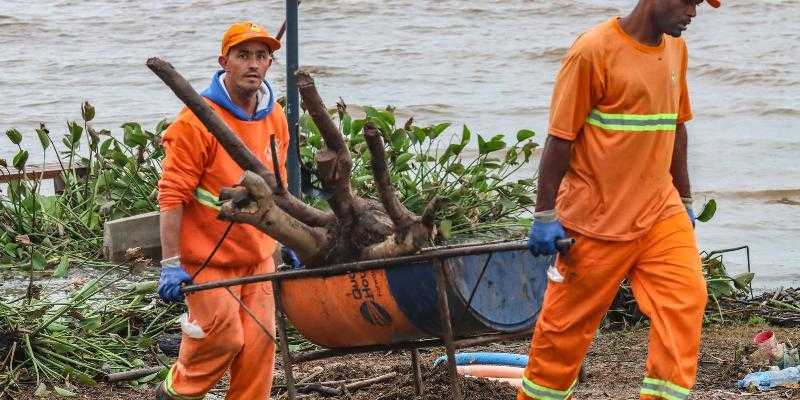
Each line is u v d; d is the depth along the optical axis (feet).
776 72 127.85
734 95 119.65
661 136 29.04
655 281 29.07
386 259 29.17
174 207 30.78
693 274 28.91
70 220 55.72
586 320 29.84
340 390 38.17
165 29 149.28
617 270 29.30
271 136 29.48
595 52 28.43
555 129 28.76
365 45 139.85
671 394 28.40
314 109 28.55
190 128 30.53
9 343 41.01
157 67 29.12
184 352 31.76
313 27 149.89
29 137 97.45
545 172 28.91
